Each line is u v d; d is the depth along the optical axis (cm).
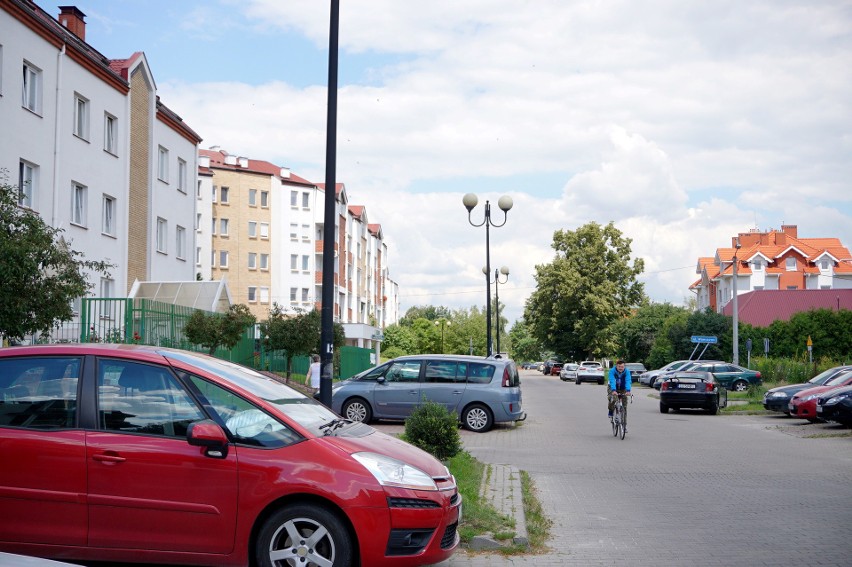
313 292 7375
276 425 616
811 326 5581
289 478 588
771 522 920
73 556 597
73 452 603
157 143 3516
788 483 1225
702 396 2830
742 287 8381
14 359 638
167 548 592
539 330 8050
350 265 8038
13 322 1335
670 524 909
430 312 16662
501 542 785
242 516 587
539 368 14038
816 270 8325
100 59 3084
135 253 3284
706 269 9094
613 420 1997
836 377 2631
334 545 584
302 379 4019
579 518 944
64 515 598
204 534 590
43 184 2555
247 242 7050
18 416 621
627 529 880
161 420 614
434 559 614
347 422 707
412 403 2081
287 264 7281
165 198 3622
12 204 1401
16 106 2400
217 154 7300
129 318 2384
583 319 7706
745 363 5653
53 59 2609
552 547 793
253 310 7062
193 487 591
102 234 2983
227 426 613
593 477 1285
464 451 1372
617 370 1969
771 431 2195
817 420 2442
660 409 2953
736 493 1128
